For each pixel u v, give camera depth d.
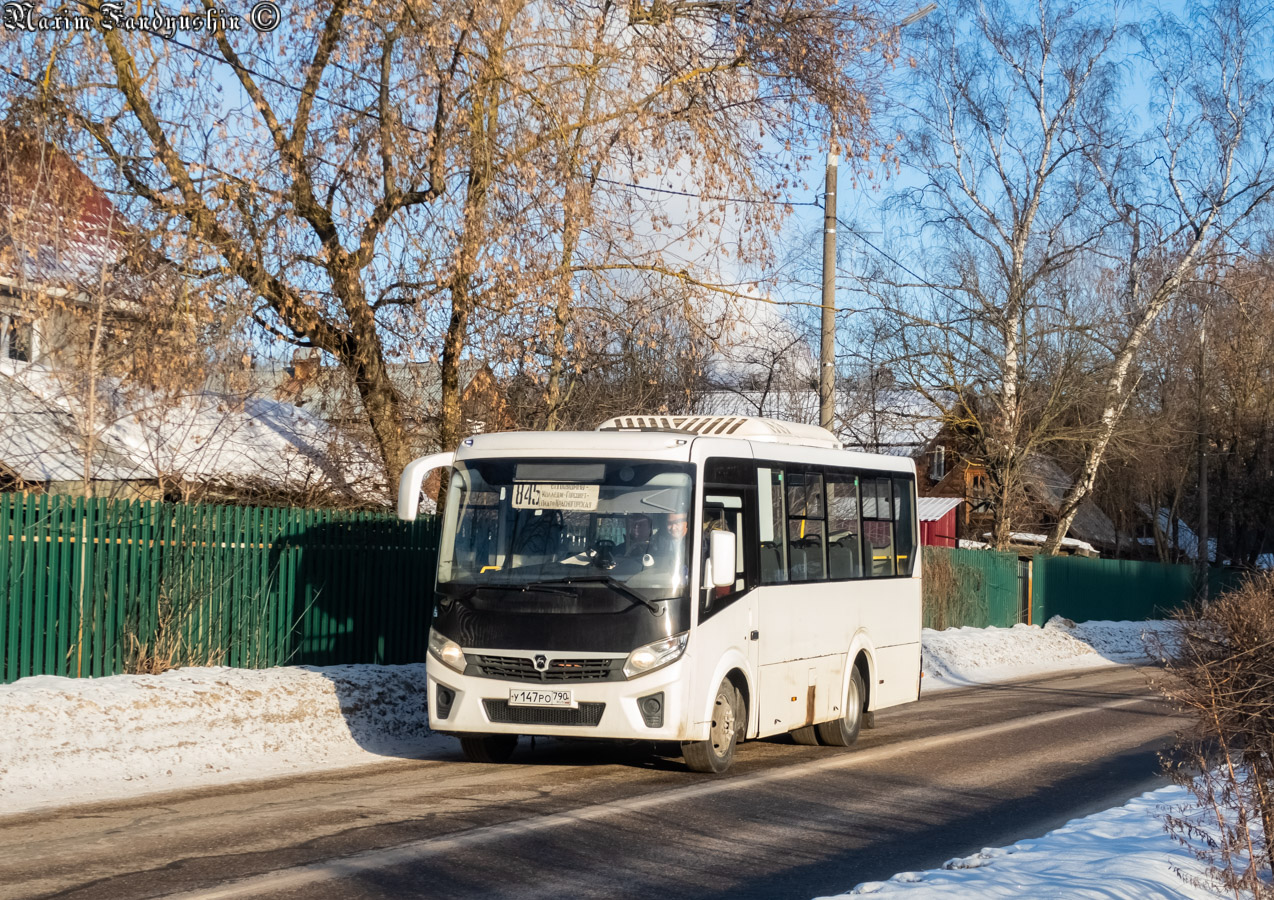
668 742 11.88
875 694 15.91
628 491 11.84
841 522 15.27
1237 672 7.46
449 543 12.01
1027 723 18.22
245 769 11.59
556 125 17.67
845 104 20.06
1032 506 49.41
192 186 16.06
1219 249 41.03
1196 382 53.84
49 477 17.02
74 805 9.58
